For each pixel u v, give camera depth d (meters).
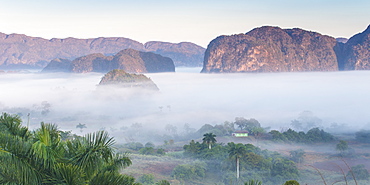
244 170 82.19
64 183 10.55
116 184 11.52
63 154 11.62
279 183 76.81
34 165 10.63
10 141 10.65
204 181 78.44
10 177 10.33
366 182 71.56
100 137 11.70
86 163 11.15
